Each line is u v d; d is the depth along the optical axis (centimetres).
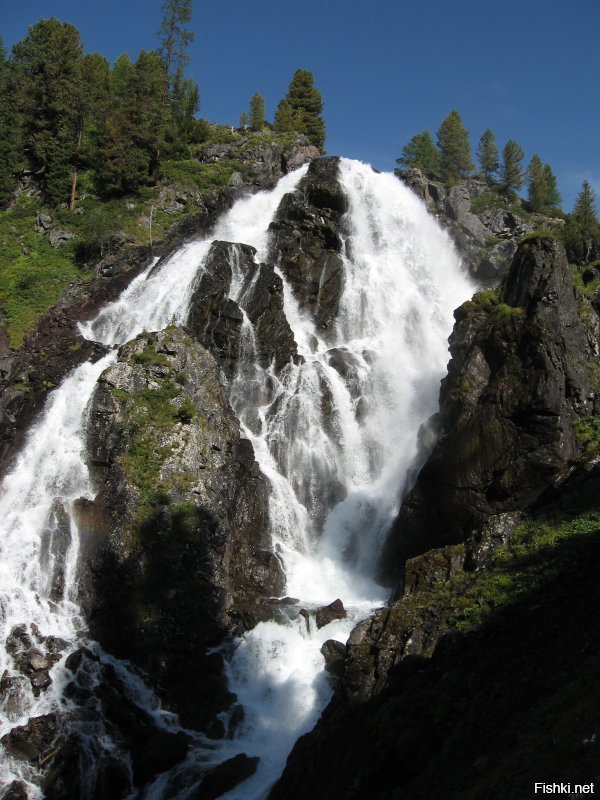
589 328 3344
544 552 2258
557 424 2786
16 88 5816
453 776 1537
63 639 2705
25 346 4319
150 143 5841
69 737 2369
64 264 4984
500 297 3262
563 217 6975
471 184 7119
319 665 2555
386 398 4219
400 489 3500
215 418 3409
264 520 3375
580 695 1518
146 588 2808
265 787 2170
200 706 2539
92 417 3341
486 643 1973
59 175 5478
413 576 2539
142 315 4394
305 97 8444
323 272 4859
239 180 6144
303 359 4178
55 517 3056
